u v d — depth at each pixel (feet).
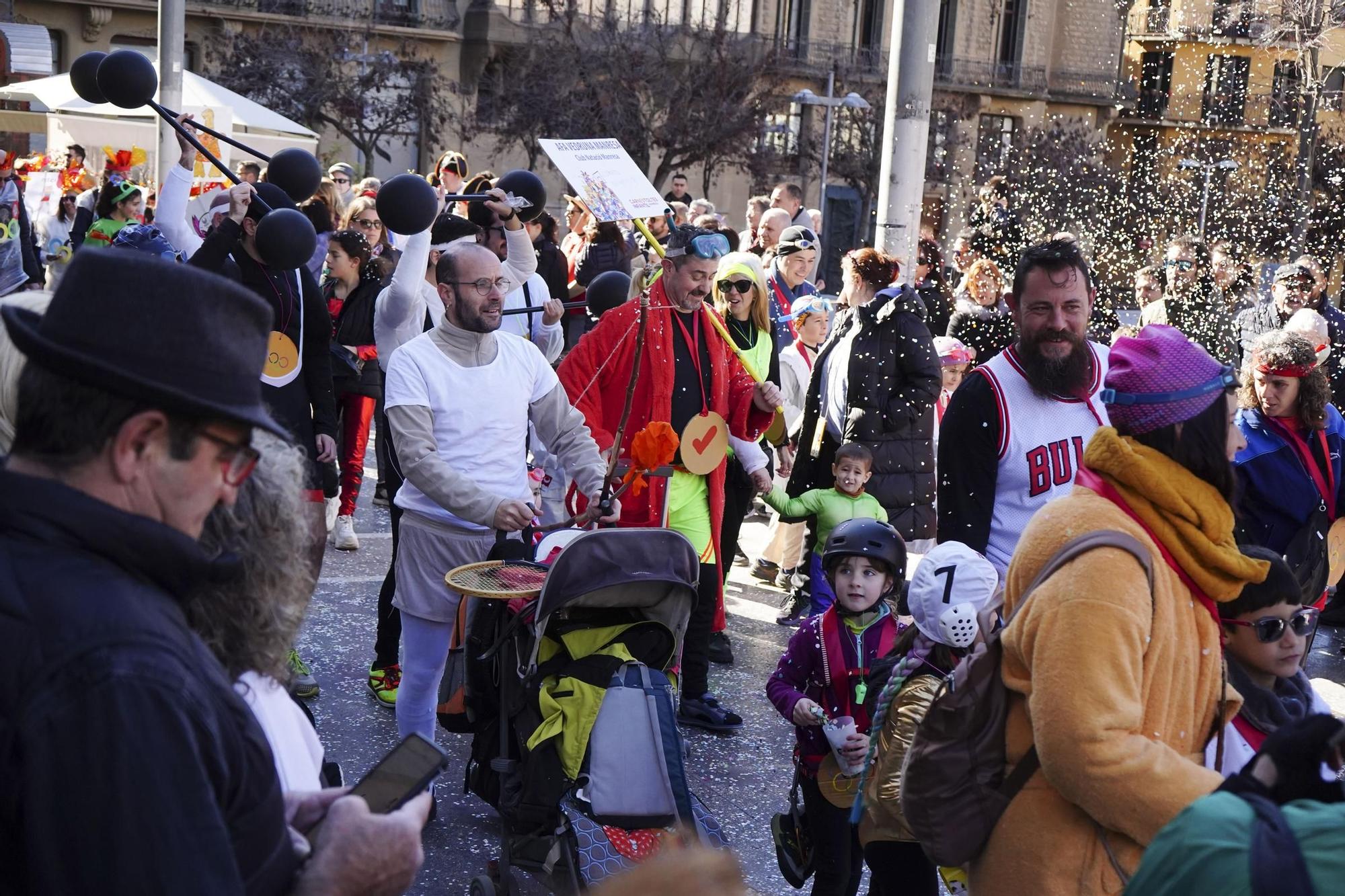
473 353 15.07
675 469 17.66
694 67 122.83
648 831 11.58
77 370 5.03
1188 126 131.54
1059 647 7.27
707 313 17.99
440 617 15.01
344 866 5.87
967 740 7.86
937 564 10.57
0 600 4.88
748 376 18.28
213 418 5.22
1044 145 132.77
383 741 16.97
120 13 114.11
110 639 4.86
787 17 146.82
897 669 10.44
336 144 121.29
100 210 28.48
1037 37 159.84
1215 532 7.63
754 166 127.03
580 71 121.29
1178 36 141.28
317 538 16.34
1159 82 146.30
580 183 17.89
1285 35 106.32
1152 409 7.65
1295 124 114.11
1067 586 7.38
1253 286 38.24
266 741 5.44
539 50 122.72
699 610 18.20
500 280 14.92
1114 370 7.87
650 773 11.64
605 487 14.90
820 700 13.15
